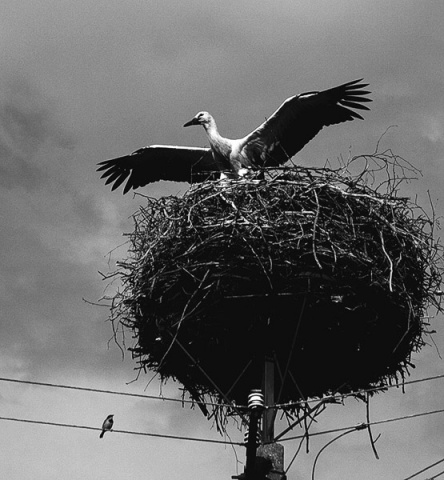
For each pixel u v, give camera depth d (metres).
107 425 12.38
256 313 12.77
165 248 13.28
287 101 15.79
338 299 12.67
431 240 13.59
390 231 13.32
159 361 13.64
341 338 13.04
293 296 12.71
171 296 13.10
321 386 13.95
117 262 13.65
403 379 13.79
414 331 13.45
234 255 12.84
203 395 13.91
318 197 13.34
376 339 13.20
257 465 11.49
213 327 12.93
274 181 13.48
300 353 13.33
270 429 12.41
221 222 13.12
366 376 13.76
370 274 12.83
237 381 13.21
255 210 13.16
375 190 13.66
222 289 12.78
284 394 13.98
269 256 12.66
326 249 12.80
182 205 13.49
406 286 13.30
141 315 13.37
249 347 13.04
